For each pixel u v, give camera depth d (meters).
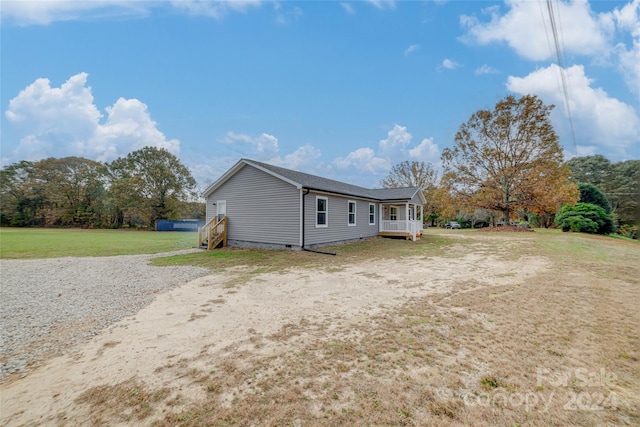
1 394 2.43
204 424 2.02
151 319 4.23
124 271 7.92
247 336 3.55
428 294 5.31
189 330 3.78
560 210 25.38
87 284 6.45
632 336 3.38
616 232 23.89
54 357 3.09
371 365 2.80
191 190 39.16
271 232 12.53
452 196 26.77
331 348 3.17
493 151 24.64
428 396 2.29
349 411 2.13
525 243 14.11
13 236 20.62
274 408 2.18
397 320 3.99
